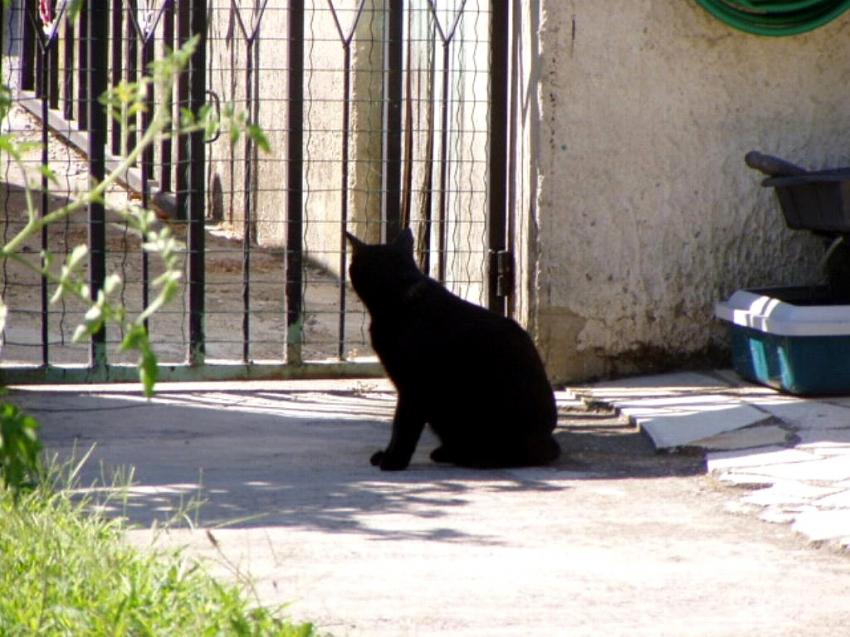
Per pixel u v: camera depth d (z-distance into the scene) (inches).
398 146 465.1
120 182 724.0
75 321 558.3
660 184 462.3
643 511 316.5
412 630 228.7
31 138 764.0
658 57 457.4
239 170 784.9
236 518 303.4
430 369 361.4
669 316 468.4
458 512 313.9
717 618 239.1
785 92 469.7
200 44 448.8
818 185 421.7
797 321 408.2
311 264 719.1
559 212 455.5
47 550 229.6
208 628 197.6
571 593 252.5
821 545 285.3
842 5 461.4
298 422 420.8
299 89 453.4
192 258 449.4
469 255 495.2
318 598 245.4
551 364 462.0
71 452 370.9
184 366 450.9
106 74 445.1
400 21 460.4
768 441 375.2
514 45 464.8
